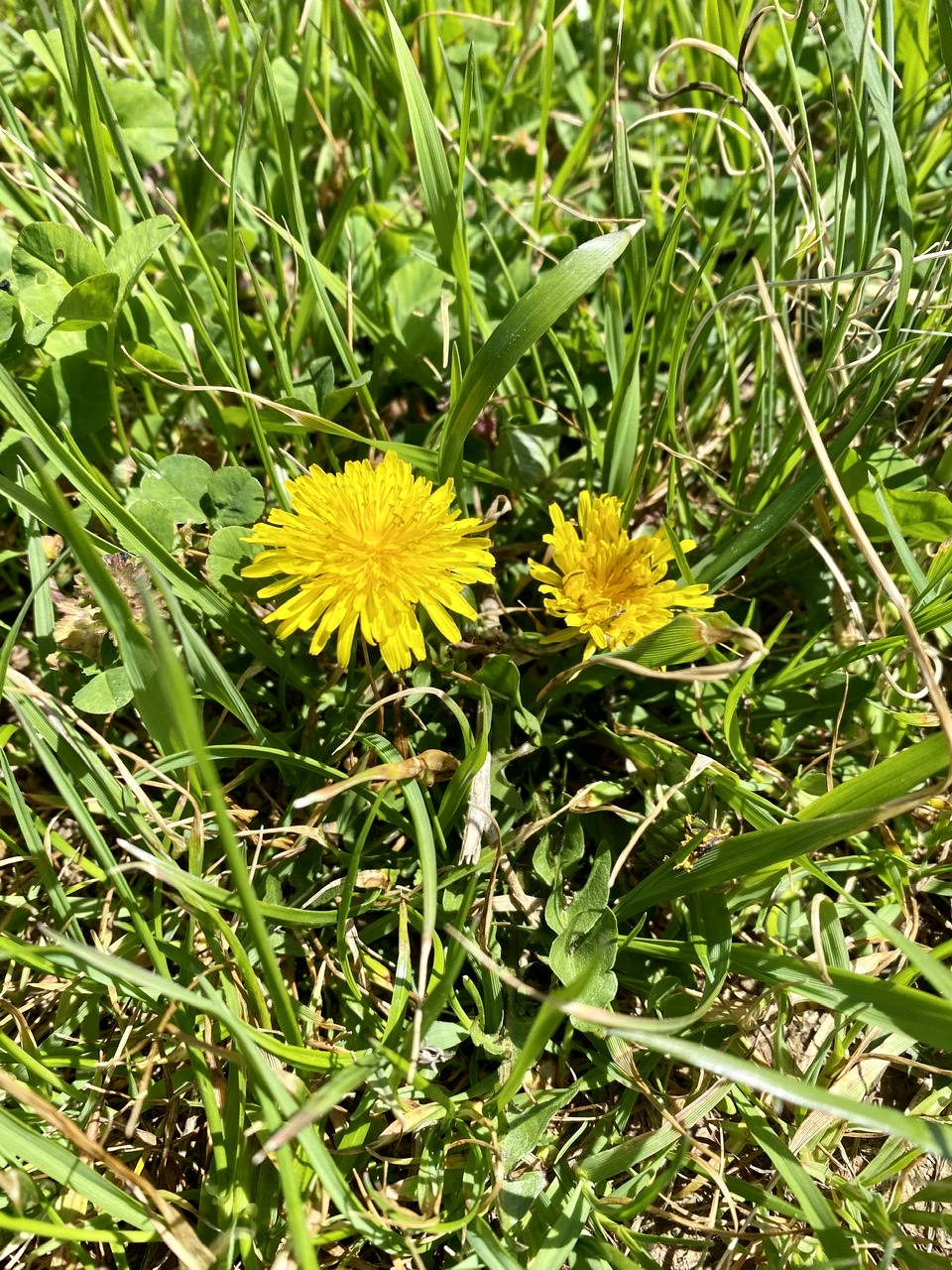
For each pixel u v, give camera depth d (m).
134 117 0.19
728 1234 0.13
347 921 0.15
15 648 0.17
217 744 0.16
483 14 0.24
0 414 0.17
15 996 0.15
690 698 0.17
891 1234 0.12
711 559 0.16
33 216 0.18
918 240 0.21
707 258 0.17
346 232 0.20
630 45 0.23
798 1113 0.14
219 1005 0.11
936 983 0.11
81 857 0.14
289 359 0.18
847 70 0.22
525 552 0.18
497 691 0.16
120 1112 0.13
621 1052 0.14
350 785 0.13
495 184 0.22
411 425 0.20
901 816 0.16
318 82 0.21
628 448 0.18
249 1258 0.12
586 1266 0.12
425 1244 0.12
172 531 0.16
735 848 0.13
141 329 0.18
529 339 0.14
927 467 0.19
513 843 0.15
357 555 0.14
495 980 0.14
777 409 0.20
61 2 0.15
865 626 0.17
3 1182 0.11
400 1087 0.13
